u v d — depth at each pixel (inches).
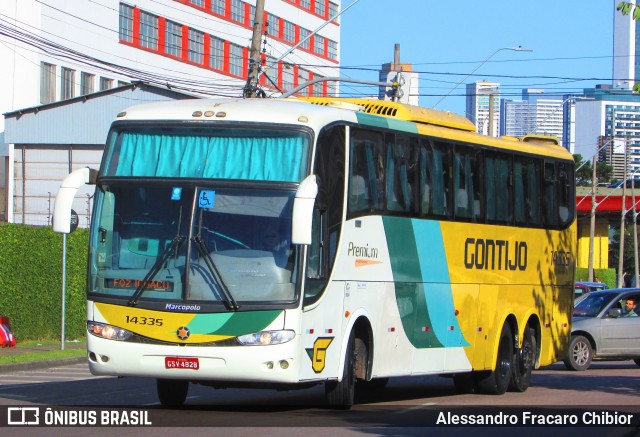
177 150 502.6
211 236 484.4
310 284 491.5
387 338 576.7
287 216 484.1
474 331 675.4
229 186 489.1
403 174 596.7
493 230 698.2
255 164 494.0
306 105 525.0
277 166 492.4
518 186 735.7
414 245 605.3
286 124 497.4
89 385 737.0
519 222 734.5
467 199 666.8
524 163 745.6
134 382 764.6
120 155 508.4
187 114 507.2
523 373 739.4
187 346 476.4
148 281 484.1
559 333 802.8
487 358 692.7
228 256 481.7
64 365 947.3
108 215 499.8
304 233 465.4
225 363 474.6
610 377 885.8
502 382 713.0
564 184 808.3
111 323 486.6
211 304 475.8
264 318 475.5
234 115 502.3
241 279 478.9
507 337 721.0
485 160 691.4
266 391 708.0
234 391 703.7
